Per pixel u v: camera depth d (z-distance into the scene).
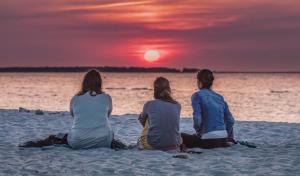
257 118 31.80
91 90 10.09
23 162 8.73
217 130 10.04
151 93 70.44
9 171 7.96
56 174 7.77
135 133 13.78
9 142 11.42
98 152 9.51
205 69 10.23
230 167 8.29
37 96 56.84
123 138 12.84
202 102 10.02
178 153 9.53
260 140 12.58
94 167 8.26
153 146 9.76
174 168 8.19
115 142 10.11
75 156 9.18
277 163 8.69
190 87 110.31
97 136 9.85
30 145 10.34
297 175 7.74
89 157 9.09
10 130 13.76
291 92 77.19
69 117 17.50
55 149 9.95
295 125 15.90
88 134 9.83
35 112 19.22
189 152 9.62
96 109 9.94
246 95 66.12
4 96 55.84
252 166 8.38
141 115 9.94
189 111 35.41
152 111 9.77
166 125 9.72
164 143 9.73
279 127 15.29
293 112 37.16
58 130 14.13
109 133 9.98
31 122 15.81
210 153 9.62
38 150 9.90
